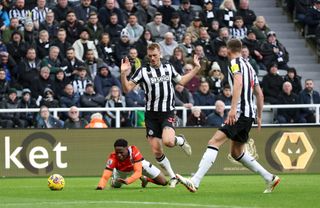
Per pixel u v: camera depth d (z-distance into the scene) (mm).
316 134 29734
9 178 27359
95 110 29125
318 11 40875
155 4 38750
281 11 42812
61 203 17656
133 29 35875
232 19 38250
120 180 20734
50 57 33031
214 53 36094
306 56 40812
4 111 28016
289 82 34812
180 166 28797
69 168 28188
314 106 30438
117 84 33062
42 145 28047
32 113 30422
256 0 43062
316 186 22891
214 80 34125
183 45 35531
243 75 19047
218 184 23828
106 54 34656
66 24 34625
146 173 21641
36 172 27969
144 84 21484
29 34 33719
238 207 16656
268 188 20172
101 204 17328
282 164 29453
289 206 17000
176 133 28750
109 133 28453
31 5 35656
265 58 37594
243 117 19188
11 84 32562
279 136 29484
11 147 27797
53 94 31891
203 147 28906
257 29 38156
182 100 32250
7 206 17078
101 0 37281
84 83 32438
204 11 37812
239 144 19703
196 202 17688
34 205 17250
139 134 28516
